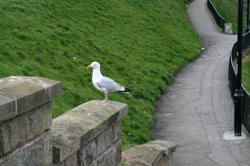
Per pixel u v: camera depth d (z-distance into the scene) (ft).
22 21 71.36
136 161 24.58
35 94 13.98
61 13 85.76
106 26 94.84
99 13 100.07
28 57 60.29
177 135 54.95
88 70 65.92
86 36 81.61
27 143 13.99
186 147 50.70
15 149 13.46
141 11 121.39
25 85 14.10
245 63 109.81
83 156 17.56
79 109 19.24
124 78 72.02
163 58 95.45
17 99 13.12
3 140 12.92
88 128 17.66
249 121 54.95
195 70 93.61
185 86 80.23
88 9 97.40
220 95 73.87
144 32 106.63
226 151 49.39
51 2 87.15
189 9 180.14
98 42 81.97
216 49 117.29
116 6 111.24
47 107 14.97
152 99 68.90
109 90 27.89
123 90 29.25
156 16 124.98
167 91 76.89
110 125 19.79
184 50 109.19
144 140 51.37
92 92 59.77
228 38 133.18
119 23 102.12
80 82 61.41
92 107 19.69
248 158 47.42
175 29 125.59
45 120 14.89
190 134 55.16
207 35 138.62
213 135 54.75
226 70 92.73
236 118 53.98
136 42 95.96
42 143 14.80
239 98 53.72
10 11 73.00
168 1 154.51
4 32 64.54
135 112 59.57
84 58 71.10
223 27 144.56
